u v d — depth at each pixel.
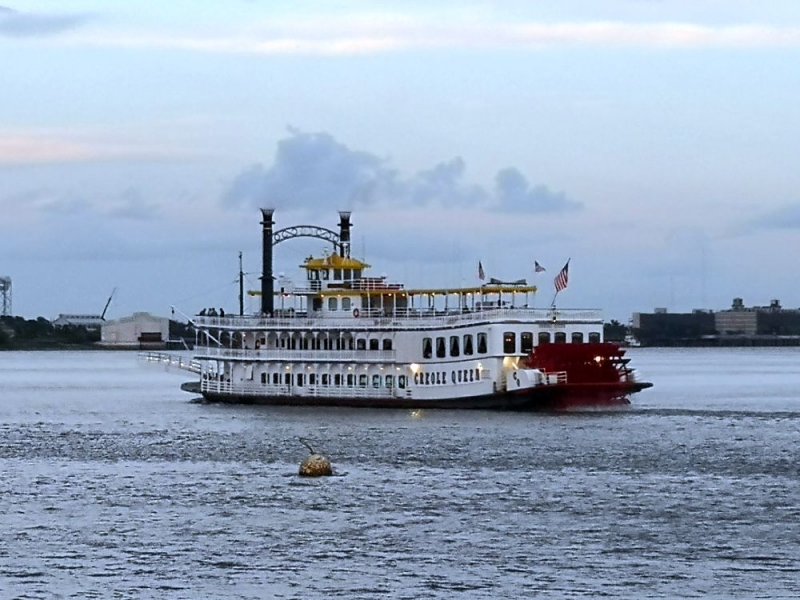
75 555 161.12
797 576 149.50
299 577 151.00
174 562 157.75
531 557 158.25
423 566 154.88
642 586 146.25
